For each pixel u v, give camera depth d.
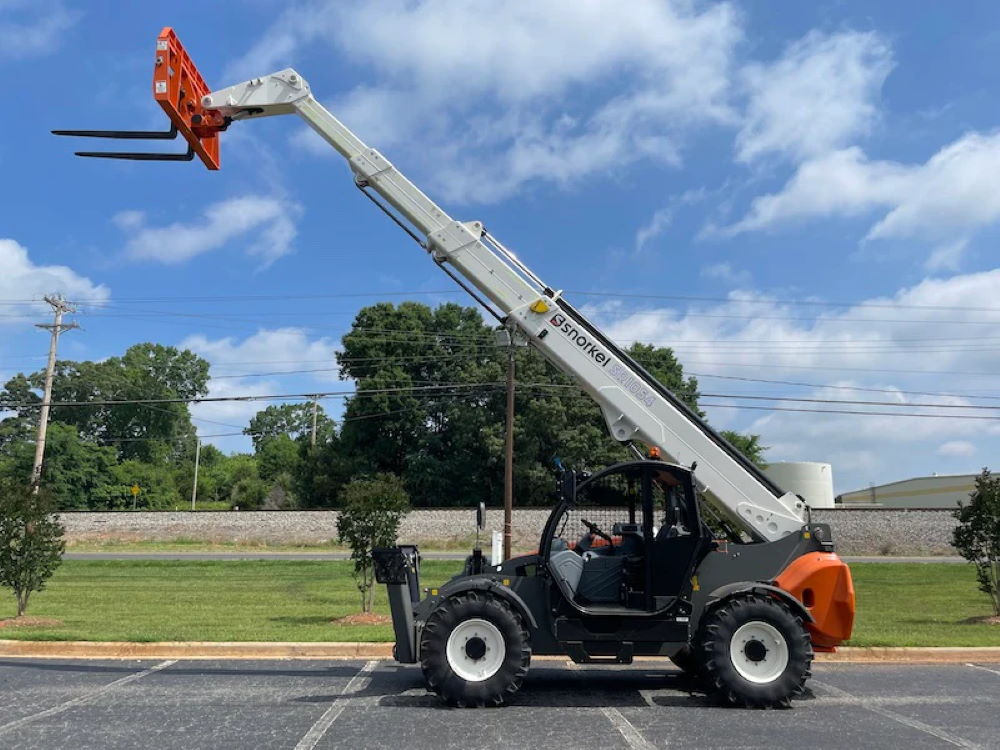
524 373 47.16
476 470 50.53
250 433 105.25
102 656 10.08
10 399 72.50
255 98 9.66
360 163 9.49
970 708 7.38
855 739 6.18
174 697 7.61
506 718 6.88
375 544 13.59
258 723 6.58
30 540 12.58
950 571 25.86
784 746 5.95
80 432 78.06
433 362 53.97
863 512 35.62
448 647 7.37
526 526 35.69
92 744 5.89
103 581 20.19
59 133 9.46
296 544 36.66
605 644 7.70
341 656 10.12
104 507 63.00
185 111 9.35
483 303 9.32
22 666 9.35
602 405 8.89
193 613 13.55
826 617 7.96
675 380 49.44
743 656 7.50
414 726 6.53
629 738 6.18
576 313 9.16
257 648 10.18
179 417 89.25
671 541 7.89
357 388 52.84
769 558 8.07
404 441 53.62
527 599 7.80
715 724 6.70
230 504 80.19
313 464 54.38
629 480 8.38
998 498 14.10
